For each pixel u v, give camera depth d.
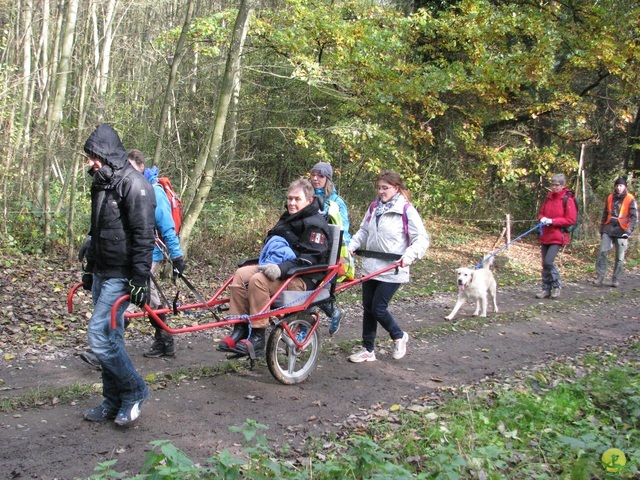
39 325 7.03
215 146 10.35
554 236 10.45
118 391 4.50
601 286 12.01
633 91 16.66
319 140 13.09
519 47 14.90
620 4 15.33
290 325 5.66
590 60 14.96
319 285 5.62
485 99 15.14
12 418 4.47
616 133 20.41
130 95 15.52
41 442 4.12
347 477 3.49
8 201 10.12
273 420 4.77
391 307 9.32
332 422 4.80
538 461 4.23
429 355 6.86
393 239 6.21
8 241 9.70
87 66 11.43
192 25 12.05
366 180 15.48
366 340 6.47
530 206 18.89
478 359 6.82
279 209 14.12
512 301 10.29
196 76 15.37
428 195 15.45
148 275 4.28
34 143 10.34
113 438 4.26
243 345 5.11
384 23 13.74
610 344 7.73
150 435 4.35
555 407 5.17
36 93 14.29
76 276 9.23
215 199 13.70
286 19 12.38
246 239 12.67
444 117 16.11
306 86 14.76
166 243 5.64
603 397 5.55
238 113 15.84
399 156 14.09
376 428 4.62
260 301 5.18
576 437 4.58
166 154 14.35
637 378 6.04
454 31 14.63
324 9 12.74
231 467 3.16
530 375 6.13
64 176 11.76
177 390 5.27
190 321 7.70
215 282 10.28
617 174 19.48
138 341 6.70
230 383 5.54
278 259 5.36
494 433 4.61
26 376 5.44
